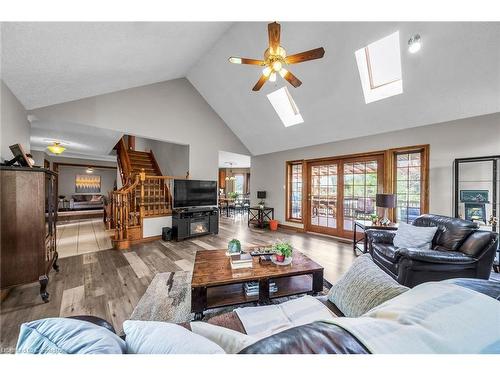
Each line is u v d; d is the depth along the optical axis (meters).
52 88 2.86
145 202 4.94
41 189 2.07
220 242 4.53
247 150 6.82
